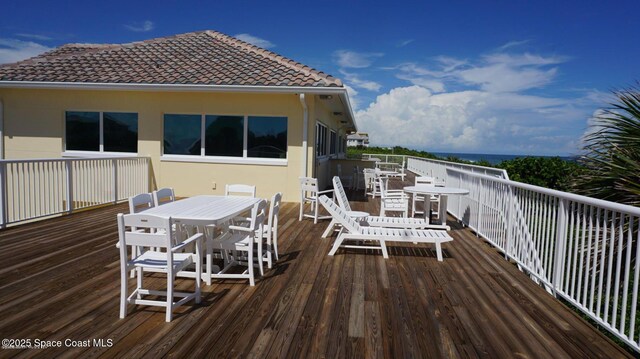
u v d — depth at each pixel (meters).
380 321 3.06
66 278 3.89
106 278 3.91
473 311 3.30
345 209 6.38
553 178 10.83
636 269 2.52
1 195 5.87
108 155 9.66
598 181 4.34
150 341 2.66
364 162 13.92
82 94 9.50
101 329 2.82
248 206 4.23
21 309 3.14
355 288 3.79
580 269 3.27
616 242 3.99
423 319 3.12
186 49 11.08
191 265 4.30
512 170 11.41
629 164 4.16
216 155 9.51
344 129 20.53
